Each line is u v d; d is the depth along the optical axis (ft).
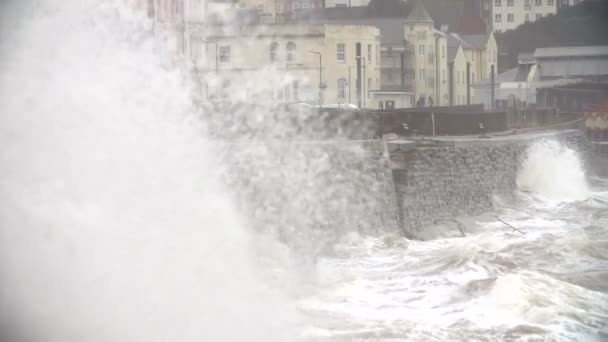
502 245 371.76
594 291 290.56
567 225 469.98
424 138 506.48
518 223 479.41
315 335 222.48
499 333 241.55
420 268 321.73
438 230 428.15
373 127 476.95
